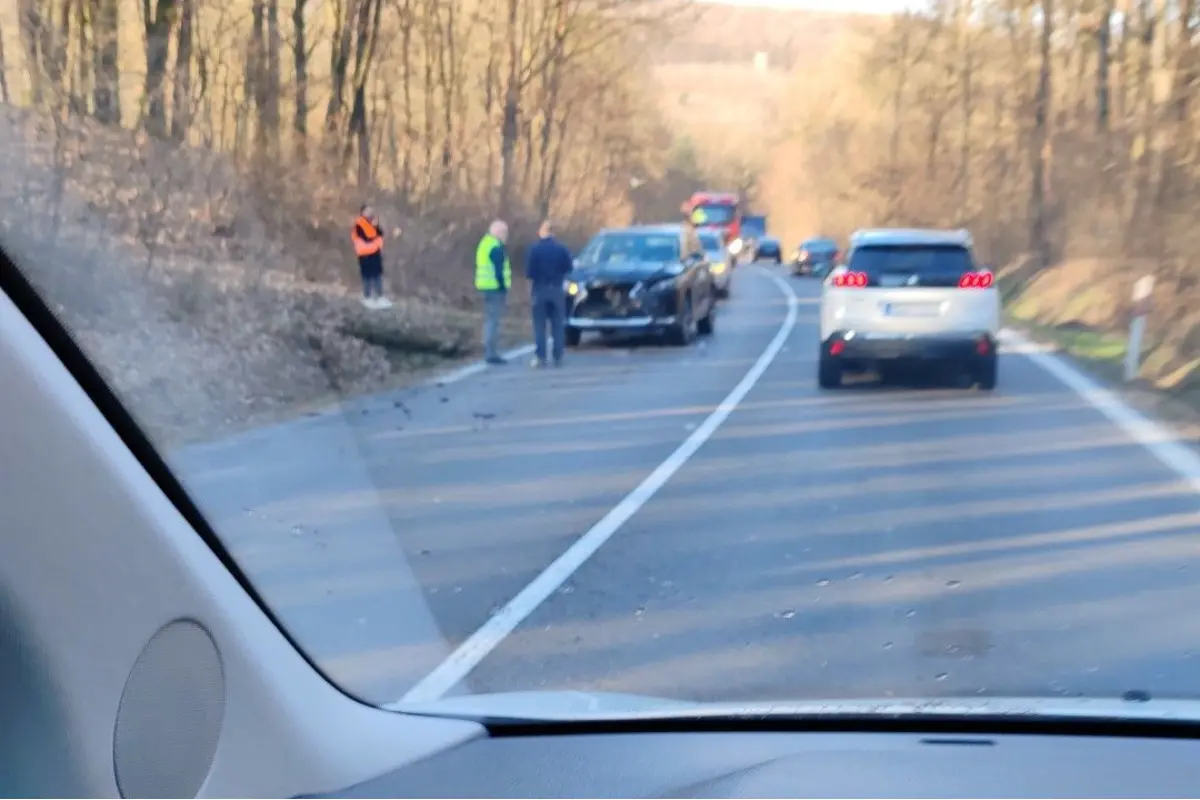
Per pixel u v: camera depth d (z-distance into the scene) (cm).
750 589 650
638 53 3384
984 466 1013
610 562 709
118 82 1407
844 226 5853
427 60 2889
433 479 969
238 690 294
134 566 270
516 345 2092
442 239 2606
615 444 1147
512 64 3041
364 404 1370
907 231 1523
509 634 560
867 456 1064
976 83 3997
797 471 1000
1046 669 508
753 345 2106
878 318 1454
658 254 2112
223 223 1653
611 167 4309
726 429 1226
